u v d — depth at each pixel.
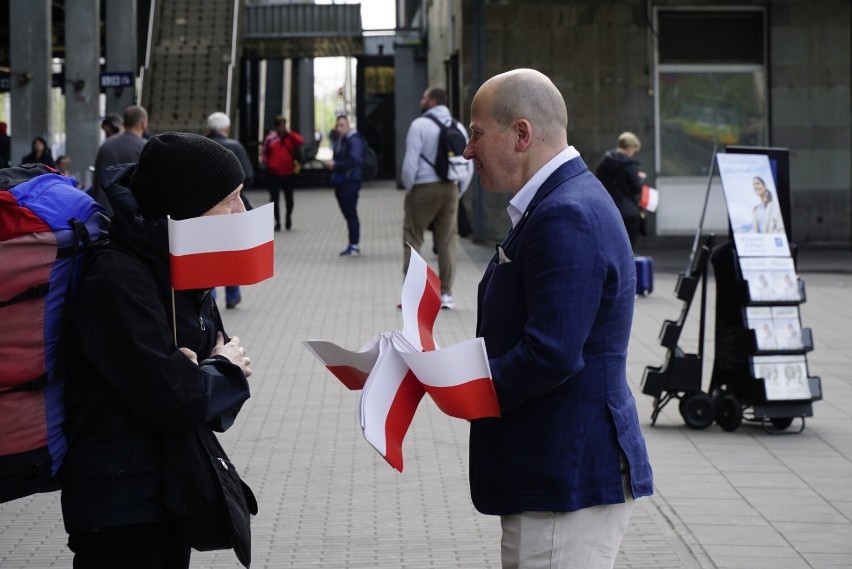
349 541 5.39
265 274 3.01
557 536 3.01
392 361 3.01
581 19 18.94
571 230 2.91
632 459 3.04
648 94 19.11
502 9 18.84
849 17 19.30
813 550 5.23
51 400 2.95
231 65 30.38
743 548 5.27
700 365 7.57
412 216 12.19
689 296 7.59
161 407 2.90
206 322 3.22
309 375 9.20
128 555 3.02
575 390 2.99
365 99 40.72
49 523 5.78
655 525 5.62
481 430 3.09
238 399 3.09
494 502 3.05
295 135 21.88
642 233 14.20
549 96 3.07
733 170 7.76
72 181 3.10
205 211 3.05
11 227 2.88
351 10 35.00
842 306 12.91
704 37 19.27
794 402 7.49
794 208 19.50
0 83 26.05
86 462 2.94
